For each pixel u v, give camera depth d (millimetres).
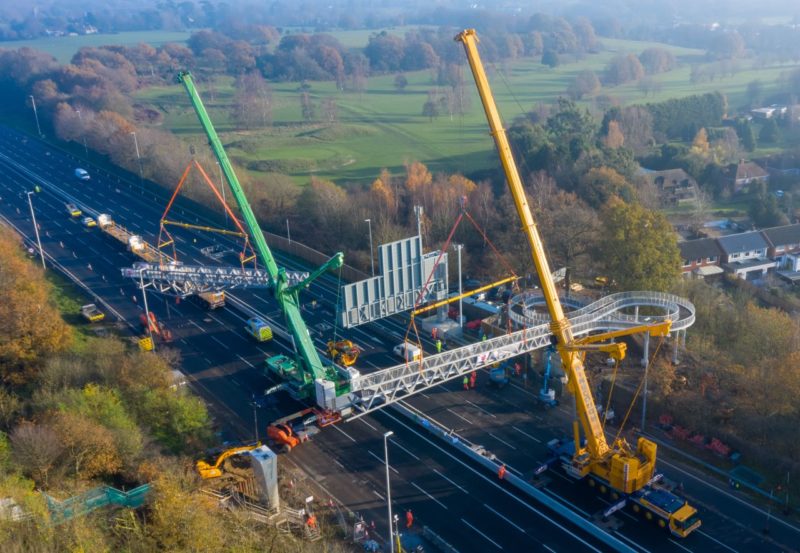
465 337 127938
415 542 78000
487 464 90875
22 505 67625
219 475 86938
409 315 138750
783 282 153375
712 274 154000
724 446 91062
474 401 106750
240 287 148750
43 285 142250
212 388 112312
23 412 94875
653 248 122938
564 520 80938
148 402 94812
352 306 102812
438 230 168125
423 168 198375
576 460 85938
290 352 123750
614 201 142375
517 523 80750
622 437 96500
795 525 78625
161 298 148250
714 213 193500
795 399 90000
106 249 178125
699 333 119062
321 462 93562
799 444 86625
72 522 67250
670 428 96938
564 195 169125
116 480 83000
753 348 107312
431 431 99250
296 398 105938
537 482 87125
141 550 67062
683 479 87125
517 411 103750
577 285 141125
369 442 97750
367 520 82000
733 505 82125
